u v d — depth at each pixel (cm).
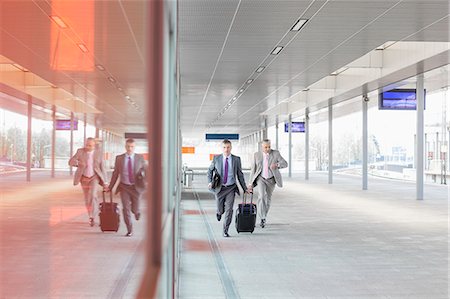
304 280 619
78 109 1644
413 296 553
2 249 1002
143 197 176
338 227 1112
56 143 873
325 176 4153
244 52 1291
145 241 156
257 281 610
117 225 754
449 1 869
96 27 1065
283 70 1558
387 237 973
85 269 995
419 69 1655
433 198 1958
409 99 2091
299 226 1123
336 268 690
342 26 1036
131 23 1033
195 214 1343
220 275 639
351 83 2130
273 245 867
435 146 3142
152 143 154
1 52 1349
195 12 940
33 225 1105
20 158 1095
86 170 718
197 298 532
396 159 3991
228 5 896
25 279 891
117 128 652
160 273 148
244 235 979
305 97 2823
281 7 908
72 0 941
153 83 154
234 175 960
